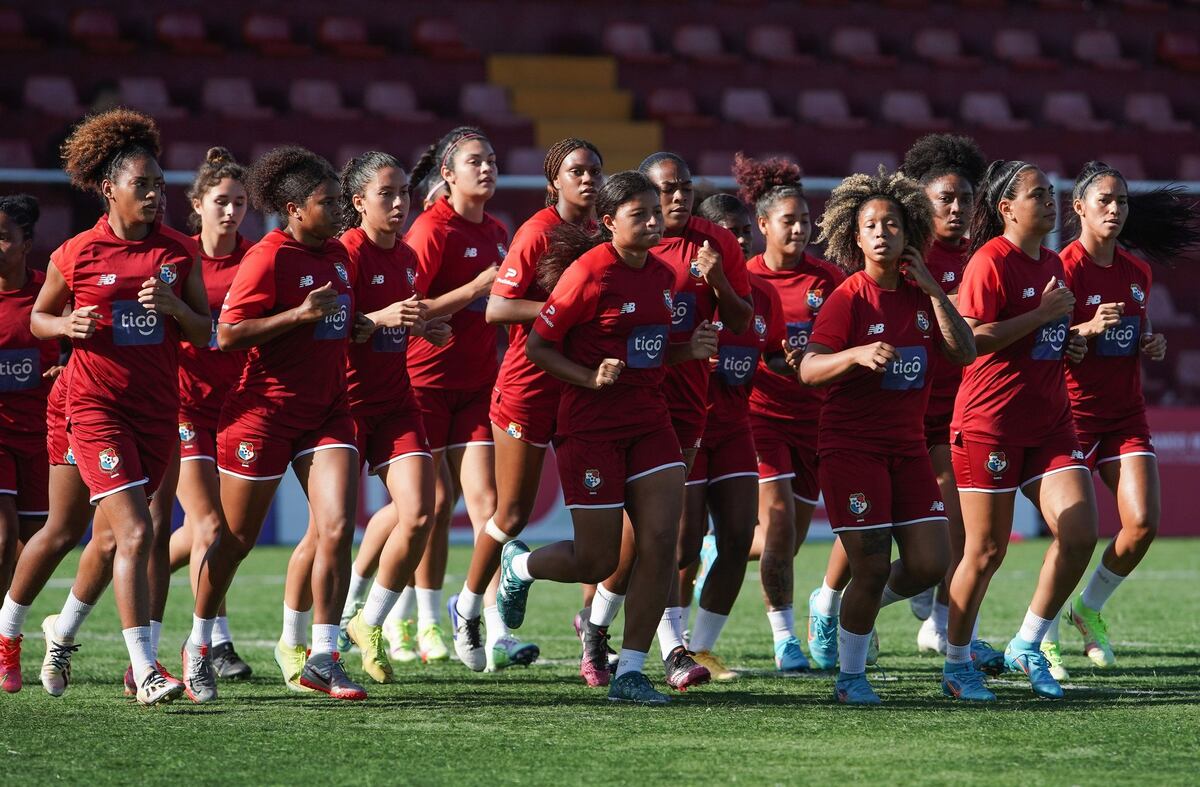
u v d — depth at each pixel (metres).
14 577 20.69
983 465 20.11
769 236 24.62
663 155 21.52
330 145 63.19
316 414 19.73
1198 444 49.88
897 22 73.44
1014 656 20.86
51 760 15.84
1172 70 72.19
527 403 22.75
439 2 71.12
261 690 21.09
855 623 19.47
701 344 19.45
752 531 22.06
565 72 70.38
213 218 22.23
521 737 17.03
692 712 18.81
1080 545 19.81
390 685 21.72
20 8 65.69
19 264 21.33
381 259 22.45
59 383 19.84
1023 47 73.25
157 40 67.12
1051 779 14.77
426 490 21.20
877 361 17.72
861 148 66.94
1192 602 33.38
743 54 72.94
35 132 59.88
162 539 20.98
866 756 15.90
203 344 19.14
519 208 55.03
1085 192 22.02
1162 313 55.25
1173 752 16.11
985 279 20.03
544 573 20.64
